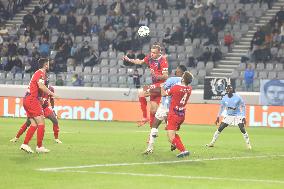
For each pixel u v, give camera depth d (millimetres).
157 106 40375
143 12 89688
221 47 81938
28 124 44188
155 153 38656
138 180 28953
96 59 82750
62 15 91000
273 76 76625
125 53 83312
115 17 87875
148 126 64500
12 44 84938
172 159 36188
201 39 82812
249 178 30578
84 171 31203
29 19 89625
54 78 80000
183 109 36531
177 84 36000
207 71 79250
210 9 86875
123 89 76000
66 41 84062
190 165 34188
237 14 84938
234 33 84000
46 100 44188
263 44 79250
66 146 41906
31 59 84000
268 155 39781
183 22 84688
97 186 27156
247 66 77250
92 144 43906
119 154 37750
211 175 31172
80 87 77250
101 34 85062
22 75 82375
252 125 69438
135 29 86375
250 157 38375
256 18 85500
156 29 86125
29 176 29609
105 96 76562
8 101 74125
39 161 34312
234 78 72188
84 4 92062
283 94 69625
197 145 45406
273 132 61469
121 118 72062
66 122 68375
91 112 73000
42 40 86375
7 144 42531
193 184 28250
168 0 89625
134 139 48781
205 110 70250
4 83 82812
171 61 80812
